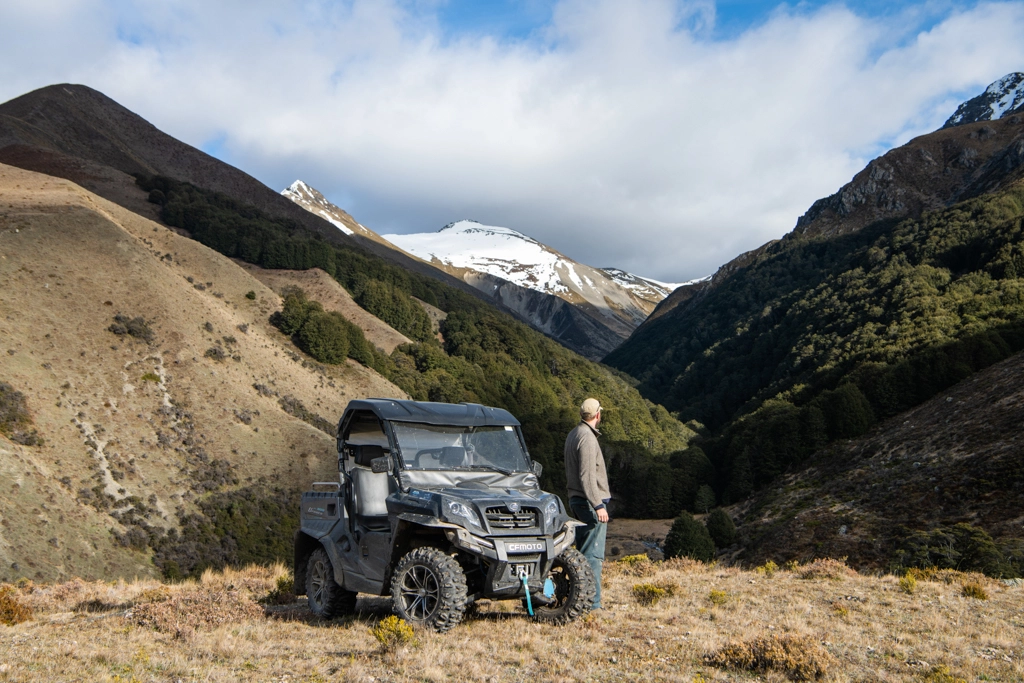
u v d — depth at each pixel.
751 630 6.94
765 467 104.62
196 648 6.01
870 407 105.38
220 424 77.50
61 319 79.31
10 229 92.25
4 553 44.34
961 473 67.56
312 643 6.29
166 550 55.47
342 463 8.08
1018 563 35.72
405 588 6.54
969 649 6.35
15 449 55.47
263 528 63.66
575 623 6.83
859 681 5.30
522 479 7.50
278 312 128.25
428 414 7.64
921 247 187.12
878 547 61.53
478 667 5.21
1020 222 157.38
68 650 5.76
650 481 114.19
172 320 90.88
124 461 63.59
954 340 113.12
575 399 177.50
